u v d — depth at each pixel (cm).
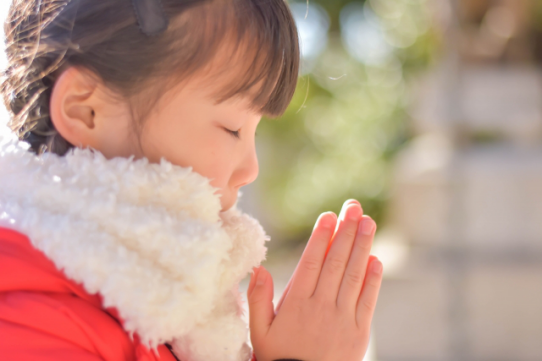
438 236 281
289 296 105
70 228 95
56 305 94
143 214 96
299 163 558
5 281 94
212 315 100
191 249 96
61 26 98
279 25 102
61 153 100
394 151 517
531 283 254
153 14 98
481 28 363
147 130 99
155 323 94
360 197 519
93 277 94
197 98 99
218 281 100
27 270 94
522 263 263
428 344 260
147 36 98
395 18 528
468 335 258
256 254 104
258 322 105
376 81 535
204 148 100
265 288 106
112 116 99
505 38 350
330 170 541
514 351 255
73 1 99
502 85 327
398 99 524
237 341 100
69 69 98
